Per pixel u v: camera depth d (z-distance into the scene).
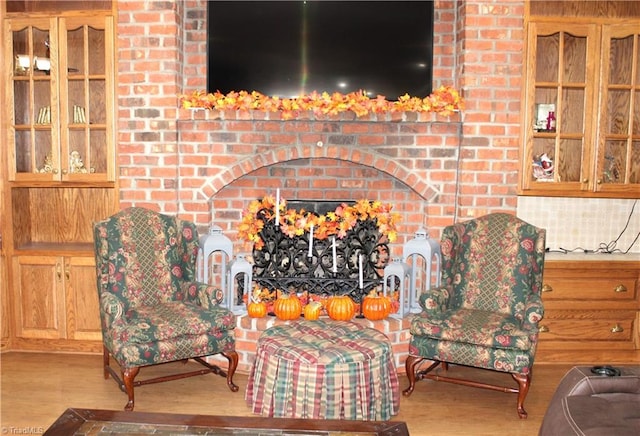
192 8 4.26
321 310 4.02
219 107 3.98
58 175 4.07
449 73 4.29
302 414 2.82
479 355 3.25
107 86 4.01
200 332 3.31
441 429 3.09
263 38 4.19
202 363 3.67
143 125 4.03
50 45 4.02
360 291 3.98
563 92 4.21
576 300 4.00
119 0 3.96
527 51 3.95
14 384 3.58
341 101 3.94
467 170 4.01
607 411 2.06
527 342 3.15
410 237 4.39
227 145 4.05
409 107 3.97
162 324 3.22
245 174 4.10
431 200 4.10
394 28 4.18
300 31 4.18
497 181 4.02
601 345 4.04
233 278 3.94
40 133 4.24
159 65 3.99
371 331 3.18
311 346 2.93
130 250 3.53
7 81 4.06
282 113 3.97
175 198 4.06
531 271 3.54
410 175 4.07
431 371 3.91
